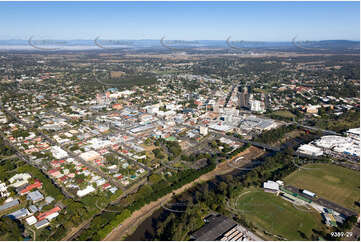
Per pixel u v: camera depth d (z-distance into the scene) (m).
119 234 159.75
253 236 155.38
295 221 171.12
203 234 152.88
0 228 153.75
